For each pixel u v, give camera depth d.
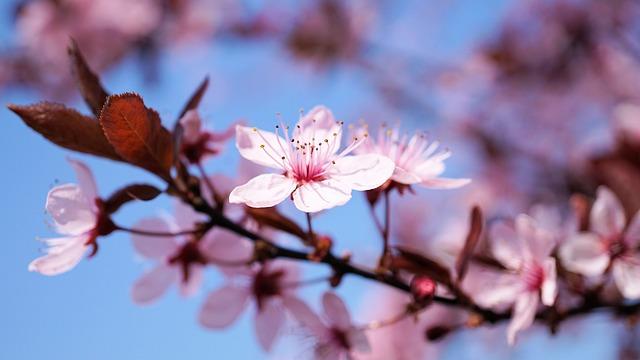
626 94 0.63
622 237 0.32
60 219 0.29
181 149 0.30
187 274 0.31
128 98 0.29
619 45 0.61
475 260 0.32
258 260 0.30
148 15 0.61
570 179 0.50
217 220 0.30
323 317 0.31
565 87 0.64
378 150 0.30
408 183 0.30
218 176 0.31
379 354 0.53
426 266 0.30
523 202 0.59
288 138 0.29
